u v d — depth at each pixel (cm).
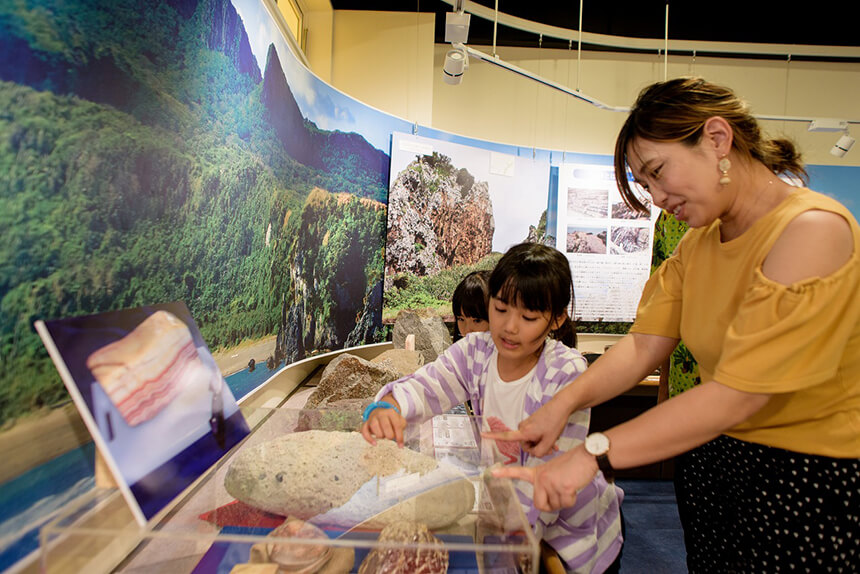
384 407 90
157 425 59
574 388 90
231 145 143
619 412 314
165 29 100
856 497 69
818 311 59
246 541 50
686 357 198
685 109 70
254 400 173
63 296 68
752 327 62
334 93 268
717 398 62
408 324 249
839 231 63
